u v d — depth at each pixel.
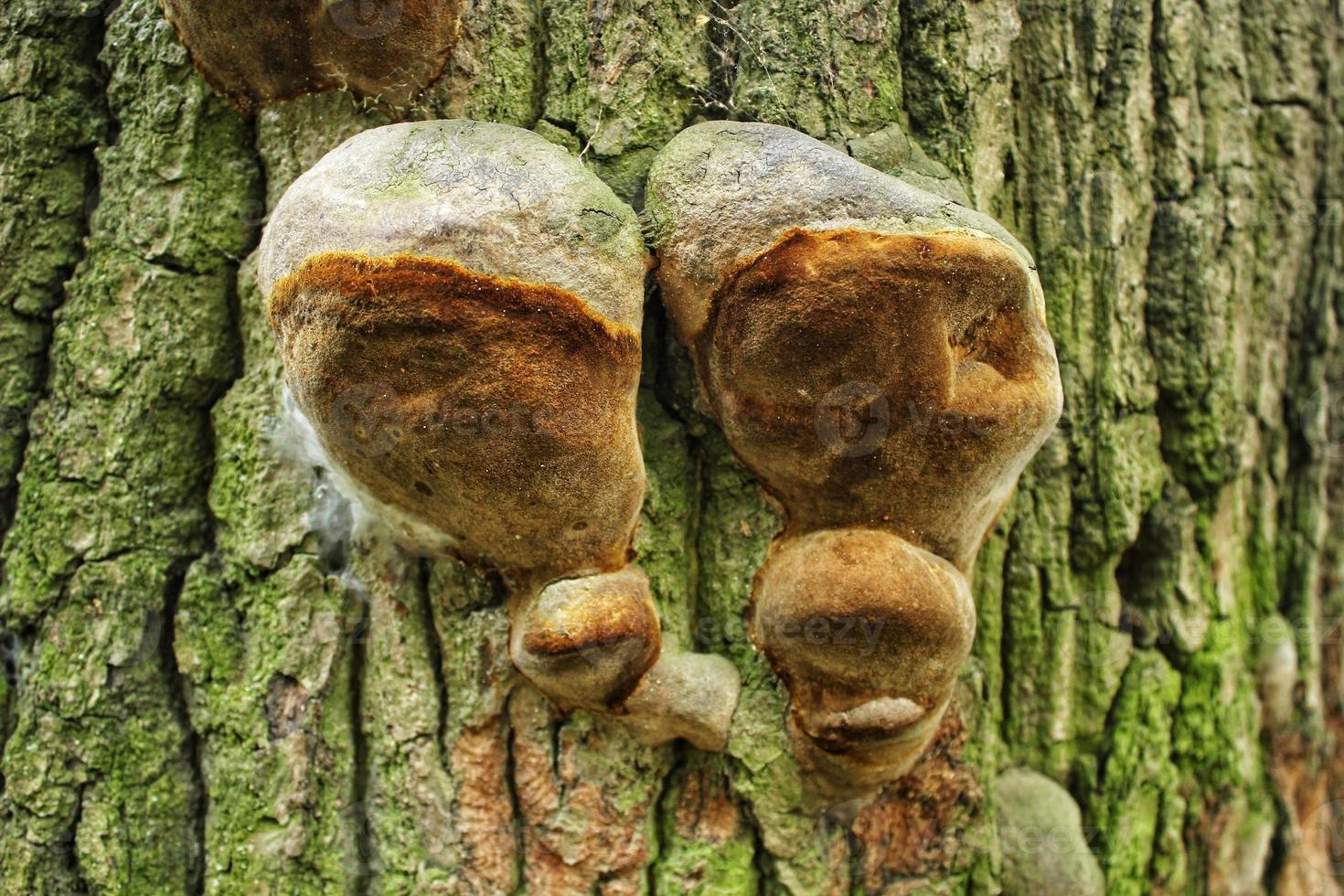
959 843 0.62
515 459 0.55
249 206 0.61
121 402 0.61
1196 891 0.68
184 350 0.61
